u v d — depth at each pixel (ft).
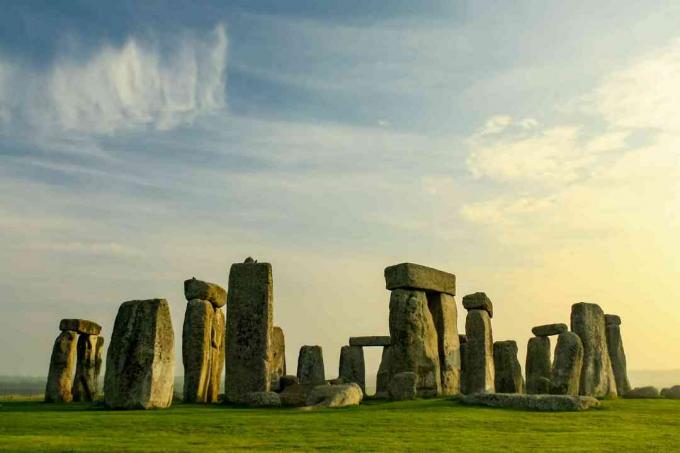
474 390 104.73
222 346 92.79
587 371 91.40
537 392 102.17
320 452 42.98
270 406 75.77
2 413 65.21
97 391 112.37
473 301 108.88
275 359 118.11
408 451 43.83
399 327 92.73
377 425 56.49
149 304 72.64
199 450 43.19
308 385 96.99
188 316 87.81
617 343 122.42
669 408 72.02
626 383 120.78
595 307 95.91
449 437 50.42
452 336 101.24
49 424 55.62
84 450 42.55
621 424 59.31
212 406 76.33
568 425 57.98
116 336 72.13
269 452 42.55
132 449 43.19
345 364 142.20
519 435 51.90
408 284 93.97
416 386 88.43
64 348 106.01
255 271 86.48
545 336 120.06
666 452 44.70
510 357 118.21
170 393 73.97
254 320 84.94
